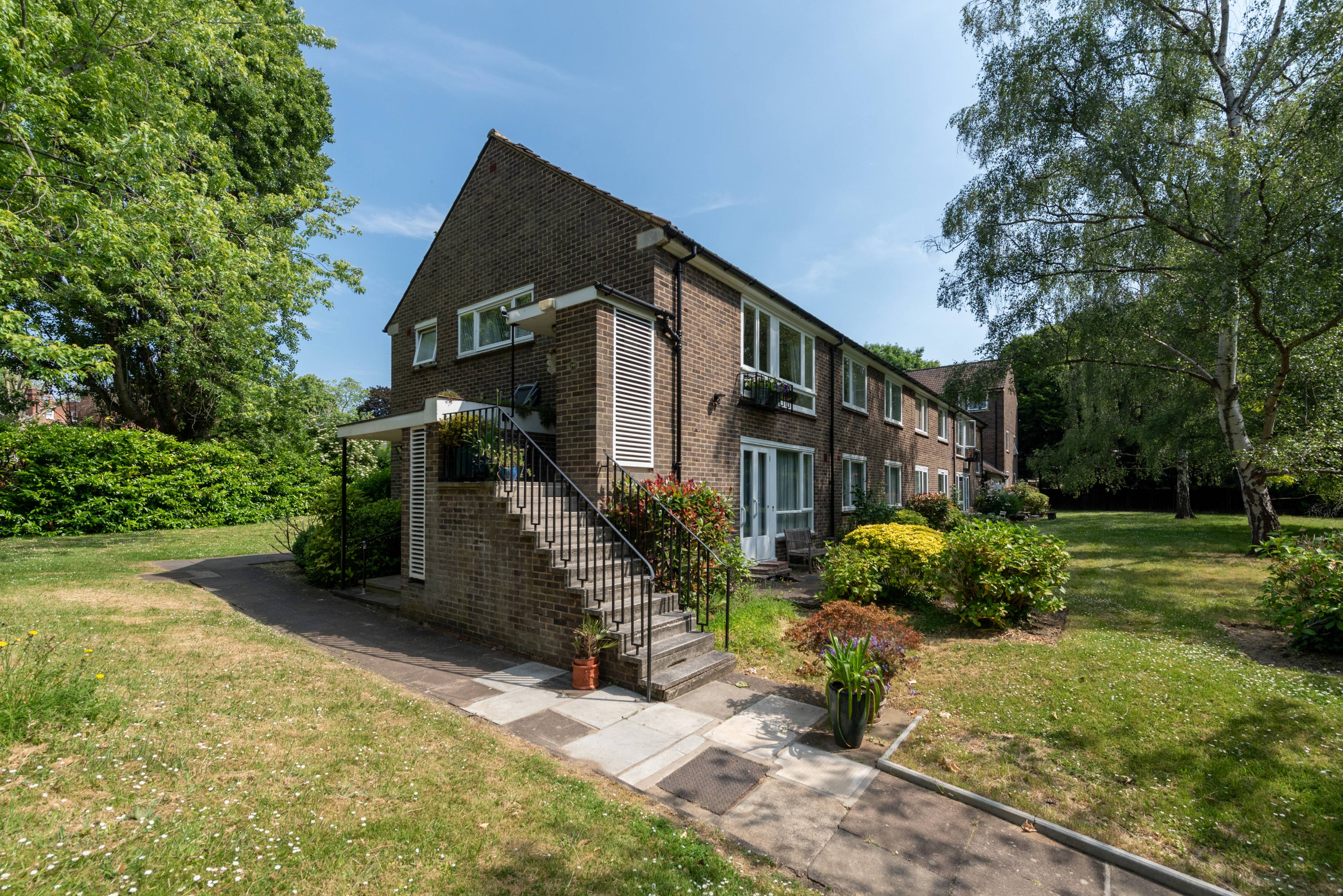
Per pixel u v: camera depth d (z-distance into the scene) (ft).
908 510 50.96
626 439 25.93
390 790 10.77
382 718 14.07
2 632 18.60
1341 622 19.06
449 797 10.72
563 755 13.12
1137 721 14.76
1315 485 44.14
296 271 61.05
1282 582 21.53
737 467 33.60
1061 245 40.55
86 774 10.18
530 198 33.96
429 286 41.42
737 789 11.87
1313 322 35.42
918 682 17.92
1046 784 12.10
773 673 19.01
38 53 30.35
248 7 54.24
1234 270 31.94
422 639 22.34
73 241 35.09
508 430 23.58
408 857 8.93
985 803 11.37
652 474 27.43
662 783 12.05
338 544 31.73
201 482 57.67
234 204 52.60
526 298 33.73
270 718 13.50
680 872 9.06
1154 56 36.55
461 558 23.00
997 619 23.11
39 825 8.68
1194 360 43.32
